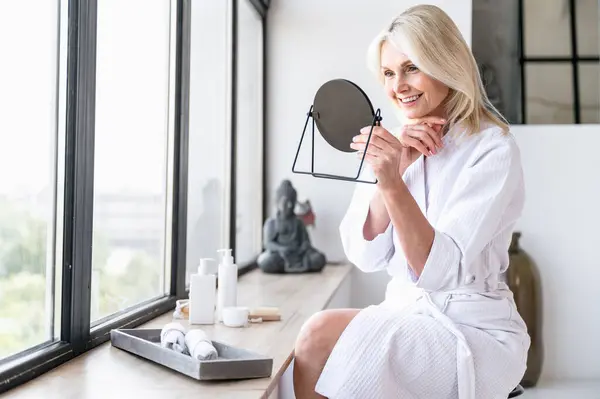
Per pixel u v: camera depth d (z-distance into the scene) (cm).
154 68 228
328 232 381
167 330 159
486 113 165
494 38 366
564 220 363
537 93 364
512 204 158
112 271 196
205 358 143
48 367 146
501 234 159
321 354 154
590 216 362
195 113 269
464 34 368
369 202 170
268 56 388
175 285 241
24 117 148
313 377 155
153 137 229
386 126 375
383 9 379
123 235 204
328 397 148
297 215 359
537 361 345
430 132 159
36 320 154
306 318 215
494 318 153
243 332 191
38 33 153
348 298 359
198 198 275
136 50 212
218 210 308
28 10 148
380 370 144
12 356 142
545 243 364
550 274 363
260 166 386
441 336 146
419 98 159
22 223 148
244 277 327
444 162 162
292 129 386
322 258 346
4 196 140
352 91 153
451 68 154
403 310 157
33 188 152
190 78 258
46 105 158
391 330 147
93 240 183
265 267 339
